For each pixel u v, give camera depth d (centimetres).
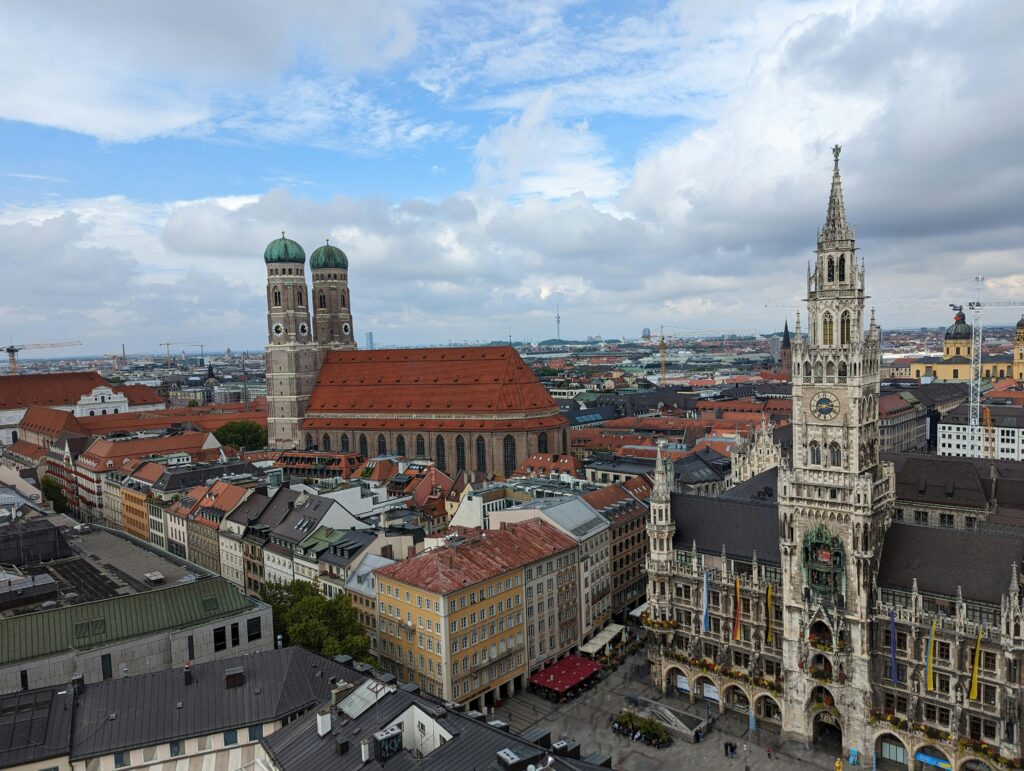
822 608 9944
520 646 12225
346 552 13362
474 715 7462
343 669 8438
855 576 9681
